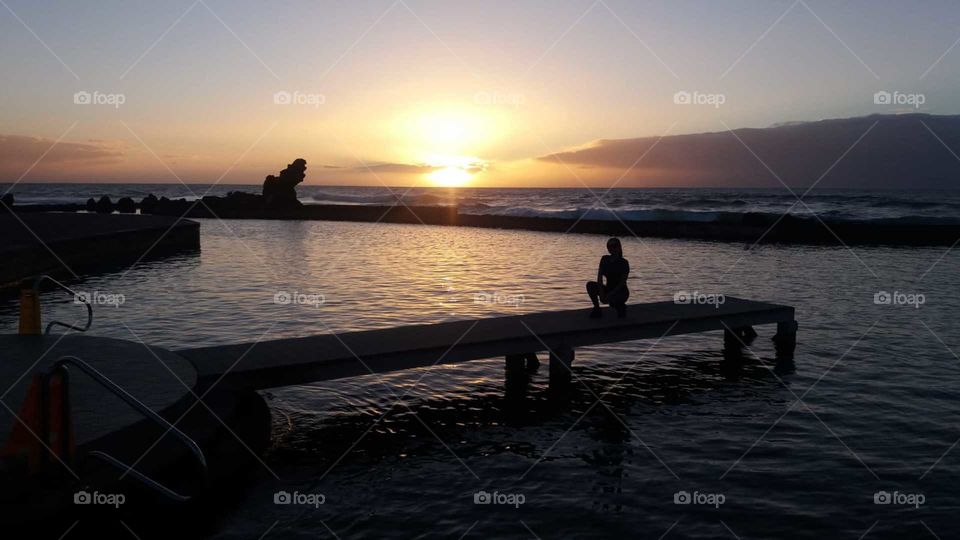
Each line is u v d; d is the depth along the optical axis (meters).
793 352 11.90
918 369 10.71
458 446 7.73
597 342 10.45
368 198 97.00
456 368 10.98
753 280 20.59
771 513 6.00
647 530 5.70
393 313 14.66
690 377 10.48
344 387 9.82
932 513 5.95
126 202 59.28
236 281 19.48
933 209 49.78
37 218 32.03
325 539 5.56
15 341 8.65
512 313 14.68
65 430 5.16
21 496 4.88
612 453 7.52
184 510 5.79
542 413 8.89
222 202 63.94
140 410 5.19
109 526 5.19
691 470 7.01
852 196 67.19
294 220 57.47
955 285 19.38
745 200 65.19
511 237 38.38
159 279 19.86
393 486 6.65
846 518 5.88
